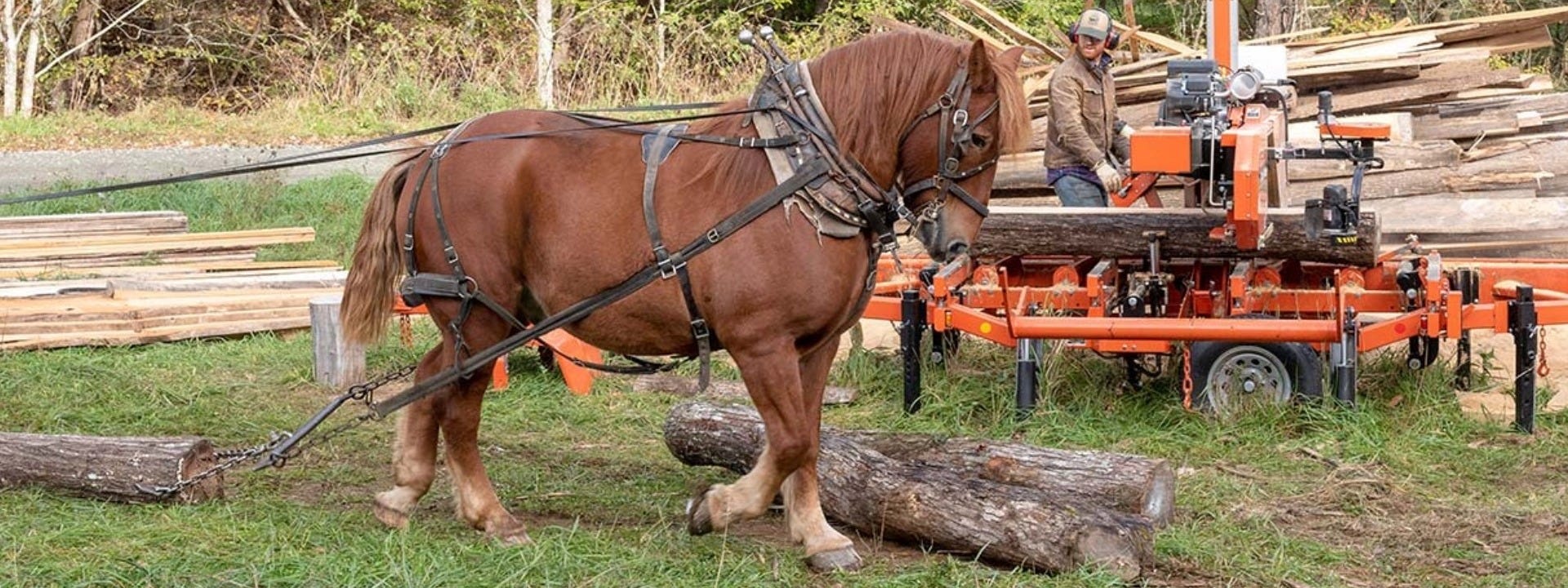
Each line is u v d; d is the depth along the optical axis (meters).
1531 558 5.31
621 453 7.00
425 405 5.50
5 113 23.41
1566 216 9.88
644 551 5.14
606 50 23.67
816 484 5.16
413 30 24.88
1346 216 6.82
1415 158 10.27
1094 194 8.05
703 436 6.23
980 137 4.84
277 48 25.09
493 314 5.27
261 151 19.53
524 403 7.97
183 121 22.70
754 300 4.80
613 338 5.13
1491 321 7.11
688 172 4.91
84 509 5.61
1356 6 21.50
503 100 23.20
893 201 4.88
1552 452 6.79
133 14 26.59
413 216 5.33
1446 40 11.73
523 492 6.23
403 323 9.08
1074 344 7.76
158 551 5.07
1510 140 10.40
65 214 14.35
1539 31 11.71
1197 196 7.98
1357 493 6.17
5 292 9.96
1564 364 8.70
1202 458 6.78
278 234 13.02
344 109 23.00
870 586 4.87
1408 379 7.68
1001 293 7.66
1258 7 19.02
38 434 5.96
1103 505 5.51
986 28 22.84
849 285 4.88
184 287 10.50
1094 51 7.72
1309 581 5.11
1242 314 7.20
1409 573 5.23
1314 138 10.39
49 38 24.97
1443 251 10.10
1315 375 7.16
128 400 8.00
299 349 9.31
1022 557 5.01
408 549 5.10
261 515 5.61
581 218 5.02
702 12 25.09
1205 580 5.10
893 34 4.93
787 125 4.84
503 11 25.02
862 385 8.24
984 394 7.80
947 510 5.16
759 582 4.89
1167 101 7.04
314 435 7.21
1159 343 7.37
